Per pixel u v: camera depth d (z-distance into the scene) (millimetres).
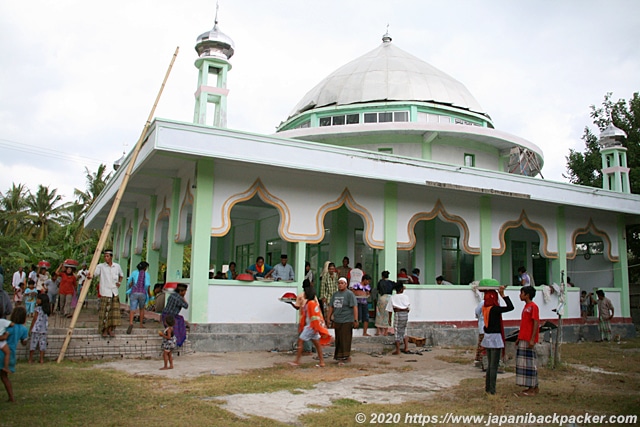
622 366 9609
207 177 10602
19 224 36594
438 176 12781
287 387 6777
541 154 17641
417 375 8008
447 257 16203
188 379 7133
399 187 13109
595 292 17016
